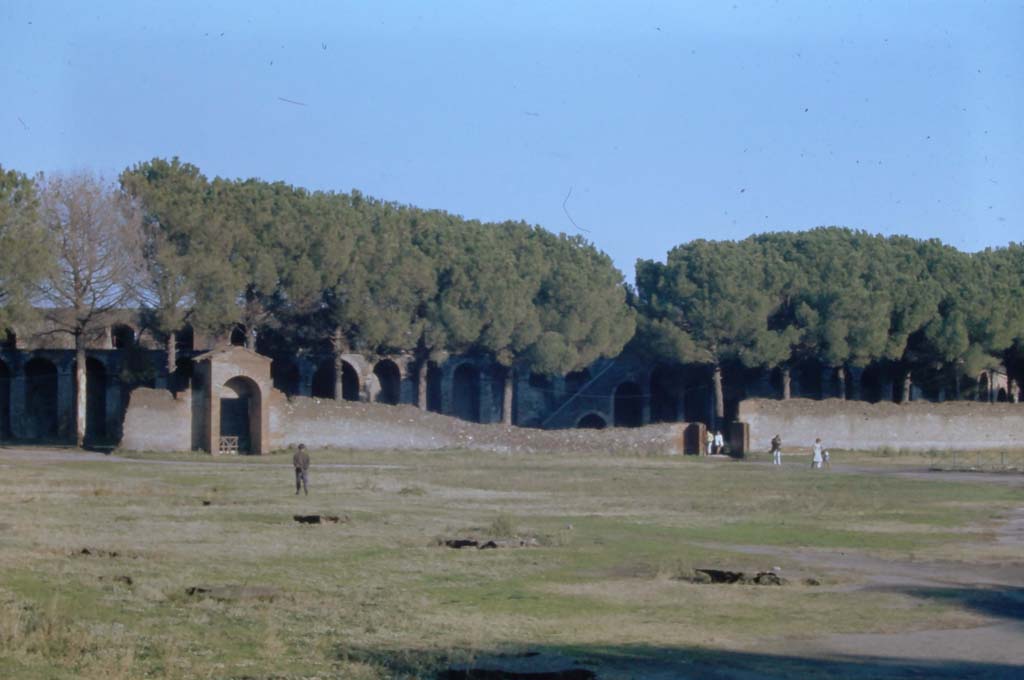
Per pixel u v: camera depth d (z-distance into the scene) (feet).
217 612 121.90
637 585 146.20
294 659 102.17
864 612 130.41
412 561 162.61
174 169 485.97
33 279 408.26
